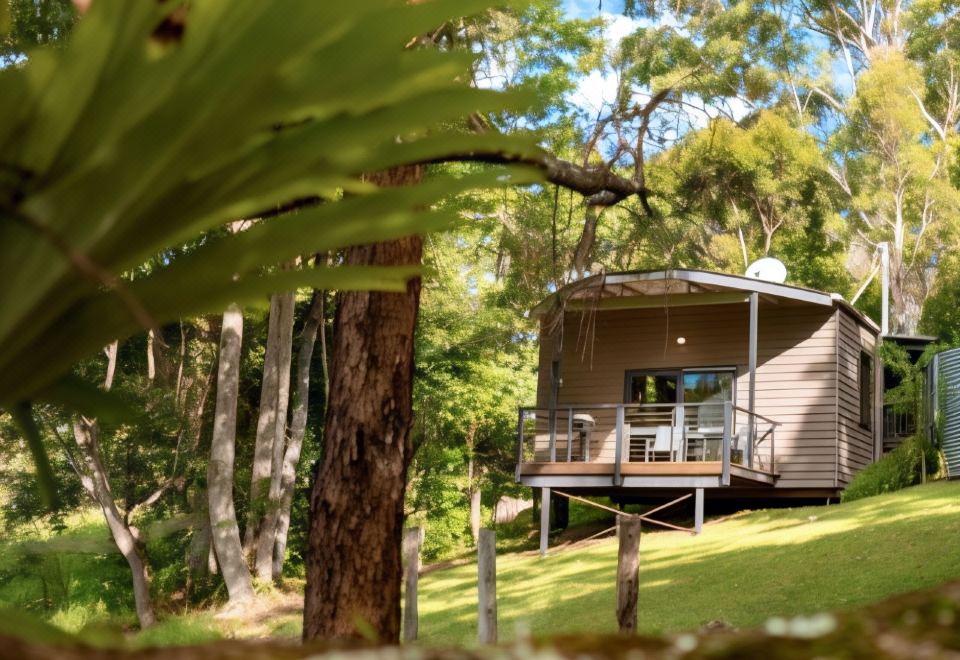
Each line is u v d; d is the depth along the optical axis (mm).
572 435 21031
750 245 35062
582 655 519
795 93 38438
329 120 702
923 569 11805
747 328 21375
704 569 14609
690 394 21531
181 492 24328
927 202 40406
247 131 680
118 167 684
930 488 17641
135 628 21141
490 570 10875
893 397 22203
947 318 40438
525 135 763
